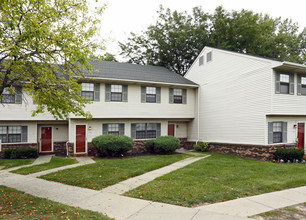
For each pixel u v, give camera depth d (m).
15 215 4.61
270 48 24.69
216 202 5.33
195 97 17.55
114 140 12.32
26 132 13.88
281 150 11.53
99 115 13.75
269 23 27.00
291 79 12.38
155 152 14.87
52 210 4.86
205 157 12.66
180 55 26.73
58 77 7.45
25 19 5.41
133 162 10.68
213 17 26.61
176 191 6.05
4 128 13.37
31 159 12.42
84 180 7.47
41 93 6.77
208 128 16.05
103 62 16.39
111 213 4.71
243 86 13.23
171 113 16.38
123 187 6.67
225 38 24.84
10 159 12.38
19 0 5.11
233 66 13.99
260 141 12.04
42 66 6.81
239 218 4.39
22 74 6.60
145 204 5.22
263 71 11.97
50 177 8.01
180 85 16.27
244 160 11.61
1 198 5.76
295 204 5.20
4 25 5.66
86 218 4.39
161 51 26.23
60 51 6.55
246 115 12.98
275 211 4.77
